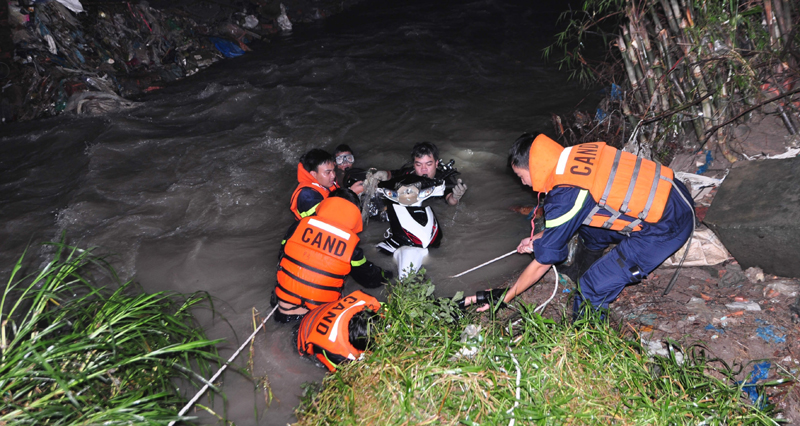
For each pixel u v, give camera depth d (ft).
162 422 8.21
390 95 28.07
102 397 8.63
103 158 22.44
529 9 44.91
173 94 30.73
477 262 14.98
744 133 14.69
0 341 8.62
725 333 10.37
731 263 12.17
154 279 14.80
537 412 7.81
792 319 10.27
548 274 13.62
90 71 31.30
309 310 11.77
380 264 15.24
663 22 16.62
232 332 12.59
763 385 8.75
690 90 15.24
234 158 21.98
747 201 11.56
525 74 29.84
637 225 9.43
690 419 8.26
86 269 15.20
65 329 10.22
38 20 30.48
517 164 9.73
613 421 8.04
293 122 25.20
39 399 7.78
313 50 37.29
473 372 8.30
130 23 34.32
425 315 10.31
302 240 11.62
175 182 20.38
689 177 14.52
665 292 11.71
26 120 28.84
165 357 10.21
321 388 10.20
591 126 20.18
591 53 31.76
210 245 16.39
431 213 15.60
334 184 14.75
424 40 38.11
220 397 10.73
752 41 14.82
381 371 8.57
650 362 9.46
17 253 16.38
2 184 21.21
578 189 9.10
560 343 9.00
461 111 25.39
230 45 38.17
